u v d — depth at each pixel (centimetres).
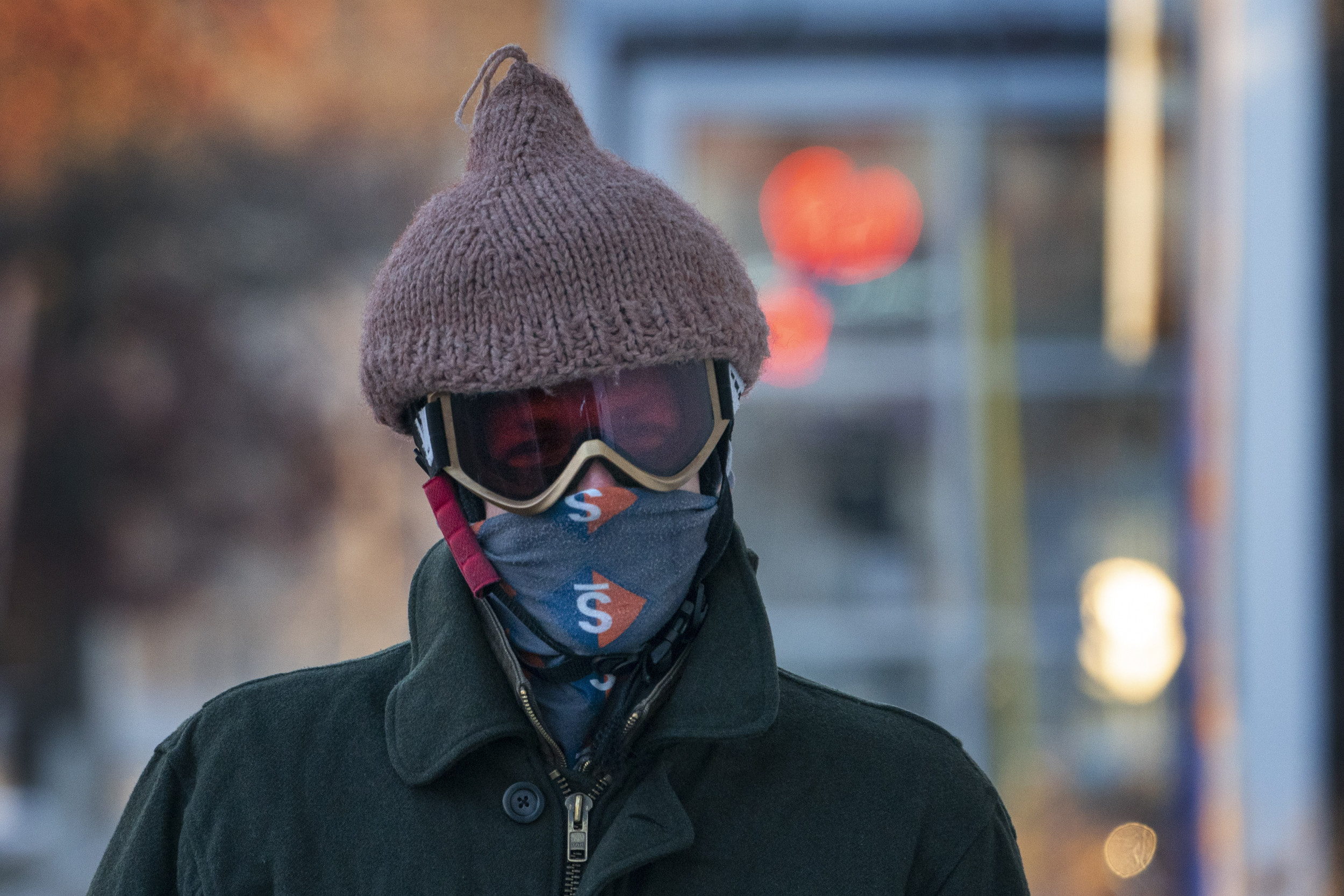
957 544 1945
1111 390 1930
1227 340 1734
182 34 2494
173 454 2562
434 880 428
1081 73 1925
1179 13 1789
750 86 1922
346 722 455
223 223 2544
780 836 447
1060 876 1839
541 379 428
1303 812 1689
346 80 2508
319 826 438
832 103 1933
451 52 2495
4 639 2516
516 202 438
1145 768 1848
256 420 2572
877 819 455
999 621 1925
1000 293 1950
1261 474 1723
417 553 2588
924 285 1955
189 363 2556
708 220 470
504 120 457
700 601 475
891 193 1945
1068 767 1881
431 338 433
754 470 1956
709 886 436
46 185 2519
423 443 462
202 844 442
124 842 464
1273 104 1719
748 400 1961
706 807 447
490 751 447
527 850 435
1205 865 1739
